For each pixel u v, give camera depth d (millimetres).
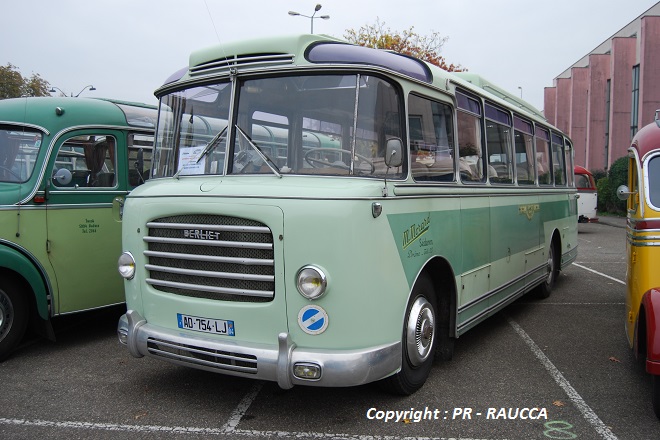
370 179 4125
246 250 4043
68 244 6160
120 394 4820
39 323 6074
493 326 7211
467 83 5902
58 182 6086
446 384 5051
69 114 6293
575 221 10852
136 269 4602
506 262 6758
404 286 4309
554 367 5543
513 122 7203
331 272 3840
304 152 4301
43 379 5211
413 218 4469
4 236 5645
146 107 7492
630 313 4852
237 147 4527
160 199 4410
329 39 4746
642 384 5082
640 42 31953
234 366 4020
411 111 4598
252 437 3990
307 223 3855
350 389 4895
